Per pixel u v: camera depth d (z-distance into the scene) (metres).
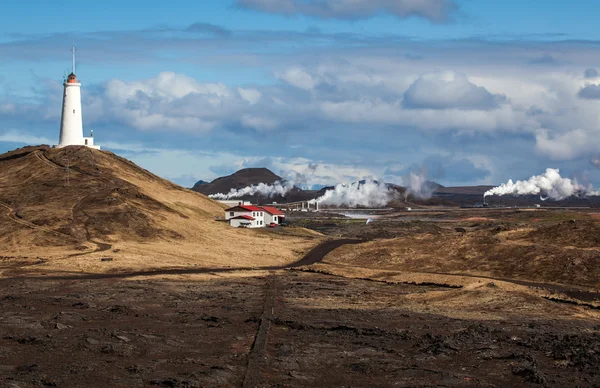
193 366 52.84
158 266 142.38
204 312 82.88
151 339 63.16
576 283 124.06
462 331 69.75
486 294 101.94
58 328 68.06
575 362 55.03
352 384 48.94
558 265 132.25
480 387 48.25
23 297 92.50
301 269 147.88
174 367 52.31
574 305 99.44
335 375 51.53
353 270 145.62
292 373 51.28
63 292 102.12
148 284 114.62
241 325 72.81
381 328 71.56
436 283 128.00
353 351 59.75
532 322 78.56
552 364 55.47
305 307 90.00
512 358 57.19
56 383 46.56
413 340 65.50
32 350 57.31
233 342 63.16
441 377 50.72
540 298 98.81
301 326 71.62
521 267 136.50
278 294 104.38
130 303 90.81
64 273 129.75
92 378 48.22
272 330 70.00
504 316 84.31
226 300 95.88
